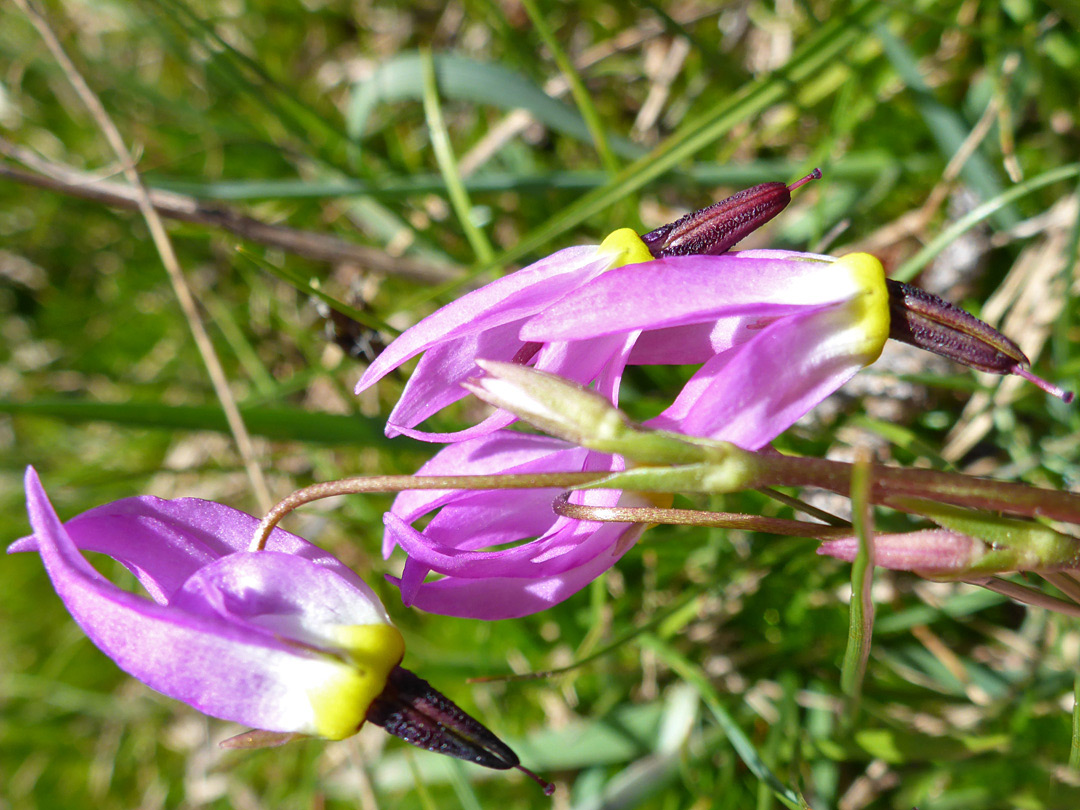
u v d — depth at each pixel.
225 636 0.05
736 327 0.06
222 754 0.13
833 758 0.10
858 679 0.06
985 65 0.11
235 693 0.06
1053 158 0.11
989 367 0.06
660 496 0.06
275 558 0.06
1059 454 0.10
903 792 0.10
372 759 0.12
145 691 0.14
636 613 0.11
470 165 0.13
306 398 0.13
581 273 0.06
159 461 0.14
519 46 0.12
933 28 0.11
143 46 0.15
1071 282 0.09
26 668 0.14
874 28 0.10
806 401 0.06
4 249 0.15
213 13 0.14
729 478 0.05
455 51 0.14
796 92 0.10
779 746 0.10
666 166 0.10
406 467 0.12
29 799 0.14
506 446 0.06
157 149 0.15
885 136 0.11
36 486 0.05
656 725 0.11
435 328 0.06
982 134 0.10
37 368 0.15
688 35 0.11
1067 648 0.10
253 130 0.14
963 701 0.10
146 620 0.05
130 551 0.06
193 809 0.13
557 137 0.13
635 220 0.11
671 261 0.06
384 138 0.14
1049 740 0.10
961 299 0.11
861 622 0.06
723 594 0.10
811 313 0.06
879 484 0.06
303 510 0.12
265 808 0.13
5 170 0.11
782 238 0.11
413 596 0.06
